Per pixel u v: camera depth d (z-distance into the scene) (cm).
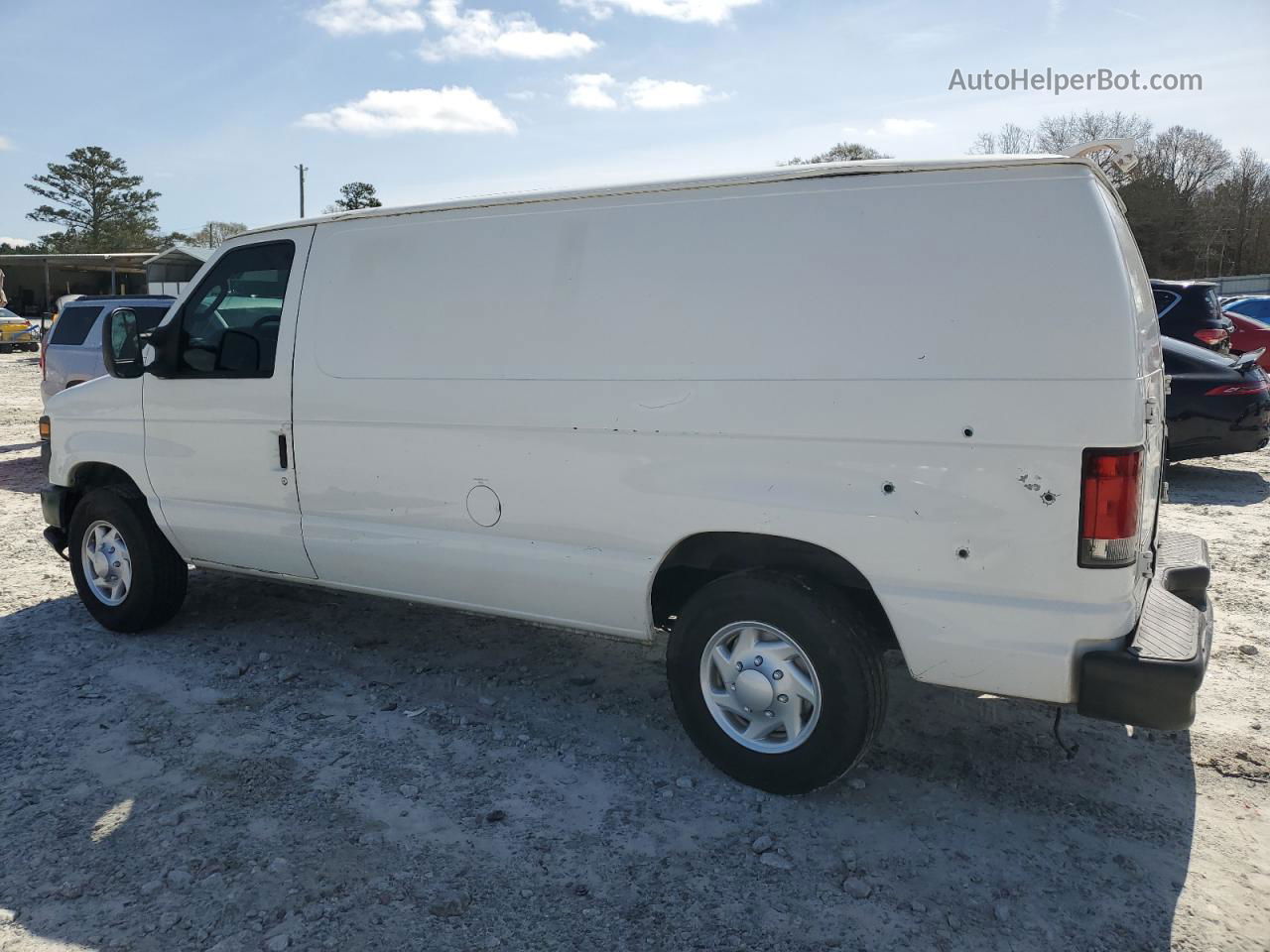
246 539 477
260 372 459
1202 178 6162
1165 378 393
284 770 377
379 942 277
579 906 295
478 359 394
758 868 315
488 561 403
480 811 348
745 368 339
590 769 380
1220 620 543
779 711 351
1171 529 755
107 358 507
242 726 416
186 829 333
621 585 374
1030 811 347
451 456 405
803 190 334
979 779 369
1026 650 309
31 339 3109
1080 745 396
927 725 414
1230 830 335
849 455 324
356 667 483
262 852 320
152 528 515
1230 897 298
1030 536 302
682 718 373
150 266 2861
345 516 442
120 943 276
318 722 421
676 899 298
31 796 356
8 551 710
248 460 467
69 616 562
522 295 385
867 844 327
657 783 368
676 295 352
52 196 7988
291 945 275
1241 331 1408
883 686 341
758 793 360
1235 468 1027
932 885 305
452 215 405
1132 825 338
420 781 369
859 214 324
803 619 337
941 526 313
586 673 477
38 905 293
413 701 443
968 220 309
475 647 512
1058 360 295
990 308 303
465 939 279
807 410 328
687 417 350
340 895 298
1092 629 301
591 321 369
